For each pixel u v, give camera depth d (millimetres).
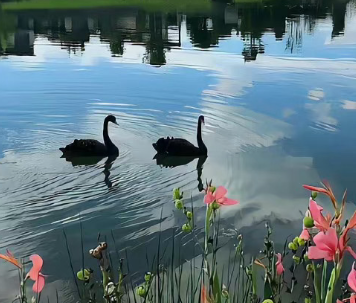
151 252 4117
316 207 1503
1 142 7492
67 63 13289
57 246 4285
